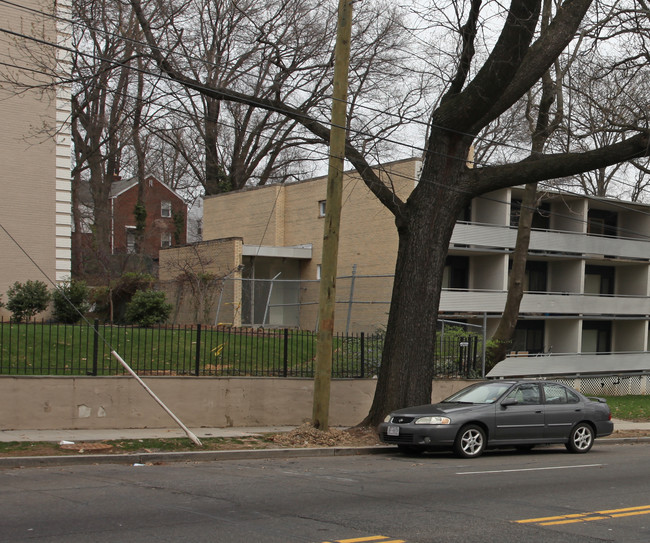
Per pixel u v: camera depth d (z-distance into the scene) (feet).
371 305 102.17
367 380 60.18
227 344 65.92
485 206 111.75
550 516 26.86
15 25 70.08
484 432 45.65
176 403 51.34
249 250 108.06
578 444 49.44
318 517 25.64
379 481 34.27
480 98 48.96
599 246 120.67
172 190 186.19
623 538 23.73
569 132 71.20
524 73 51.60
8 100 71.61
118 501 27.55
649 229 129.08
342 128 48.14
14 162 72.18
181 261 112.78
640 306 125.29
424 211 51.55
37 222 73.36
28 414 46.14
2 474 33.86
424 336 51.26
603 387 116.67
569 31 51.72
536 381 49.37
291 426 55.06
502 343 81.30
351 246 107.14
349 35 48.24
